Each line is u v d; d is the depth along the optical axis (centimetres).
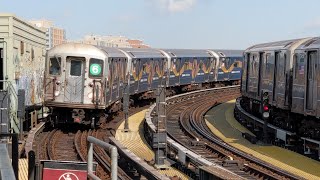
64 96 2077
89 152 676
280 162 1566
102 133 2052
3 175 393
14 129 1878
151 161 1499
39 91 2516
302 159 1616
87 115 2119
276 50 2070
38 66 2498
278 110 2128
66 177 672
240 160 1513
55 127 2147
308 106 1725
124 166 1404
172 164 1476
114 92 2348
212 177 1062
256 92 2416
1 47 1903
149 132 1894
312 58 1697
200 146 1792
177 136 2048
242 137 2111
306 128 1809
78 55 2062
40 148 1634
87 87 2073
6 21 1895
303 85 1756
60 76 2075
